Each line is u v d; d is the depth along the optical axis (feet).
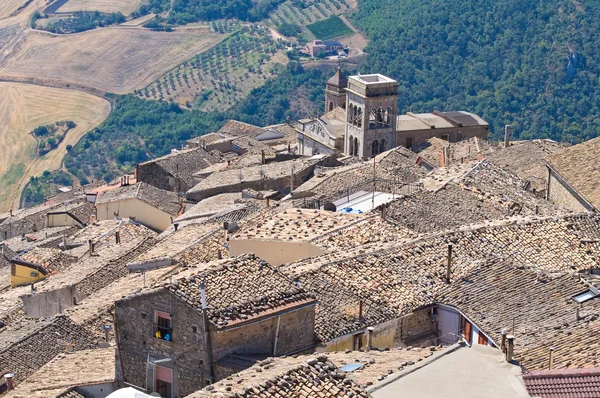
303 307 173.58
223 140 538.47
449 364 148.25
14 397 176.65
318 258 210.59
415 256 210.18
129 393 143.33
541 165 373.20
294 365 142.51
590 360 151.84
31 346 214.28
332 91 558.97
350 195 313.53
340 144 472.03
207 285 170.50
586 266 219.41
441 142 446.19
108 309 228.84
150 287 173.27
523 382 140.36
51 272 306.14
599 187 290.97
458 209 273.54
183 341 165.99
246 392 133.39
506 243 223.51
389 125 460.96
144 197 388.78
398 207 268.41
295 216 249.34
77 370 186.91
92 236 350.02
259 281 175.01
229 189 395.75
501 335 164.66
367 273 201.57
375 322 186.80
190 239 287.28
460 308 189.06
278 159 451.12
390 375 144.36
